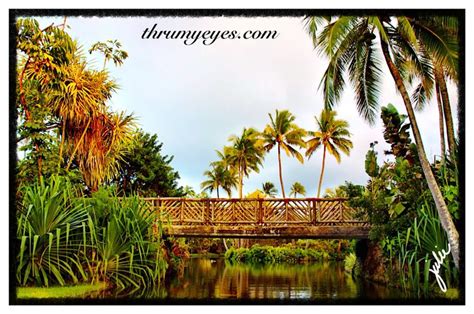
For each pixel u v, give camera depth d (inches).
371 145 485.1
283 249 1007.0
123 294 322.3
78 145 475.8
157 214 390.3
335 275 587.5
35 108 409.7
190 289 402.6
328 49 348.2
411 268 342.0
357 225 497.4
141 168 1013.8
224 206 521.0
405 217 397.7
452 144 371.2
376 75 403.9
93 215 344.5
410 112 340.5
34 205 305.4
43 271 300.4
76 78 480.4
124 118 538.3
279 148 1269.7
